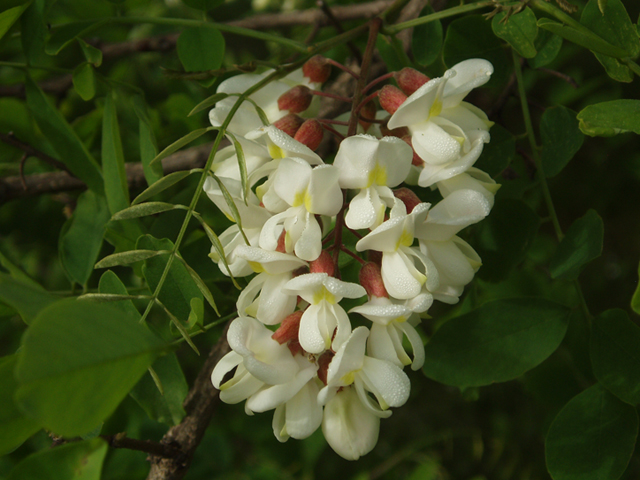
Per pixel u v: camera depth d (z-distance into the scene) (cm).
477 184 28
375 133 31
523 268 41
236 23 49
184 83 44
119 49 48
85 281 33
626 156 52
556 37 32
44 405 21
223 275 33
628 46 28
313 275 25
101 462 25
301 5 56
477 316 30
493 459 62
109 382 22
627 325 29
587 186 53
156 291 26
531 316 30
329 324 25
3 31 31
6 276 23
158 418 30
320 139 28
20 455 36
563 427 29
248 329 26
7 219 47
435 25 33
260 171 27
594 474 28
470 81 28
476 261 28
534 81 47
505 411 62
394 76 29
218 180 26
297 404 26
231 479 46
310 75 31
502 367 30
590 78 51
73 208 41
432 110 28
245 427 51
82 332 22
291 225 26
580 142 31
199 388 33
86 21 32
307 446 51
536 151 32
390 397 25
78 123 41
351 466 61
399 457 54
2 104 39
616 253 61
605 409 29
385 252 27
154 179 31
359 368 26
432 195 32
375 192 26
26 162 45
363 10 44
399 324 27
